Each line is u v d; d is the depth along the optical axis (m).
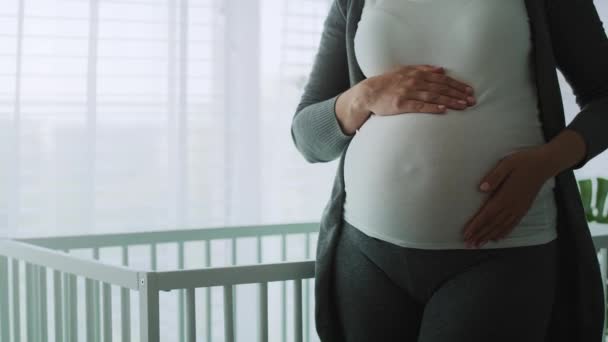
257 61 2.50
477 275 0.99
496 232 0.97
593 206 2.84
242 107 2.49
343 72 1.24
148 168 2.38
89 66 2.27
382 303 1.06
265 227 1.93
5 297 1.59
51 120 2.25
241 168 2.50
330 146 1.17
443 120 1.01
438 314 1.00
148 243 1.79
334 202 1.15
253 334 2.50
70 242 1.70
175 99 2.39
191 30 2.42
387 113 1.06
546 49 1.02
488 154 0.99
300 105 1.25
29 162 2.24
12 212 2.20
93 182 2.29
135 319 2.35
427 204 1.00
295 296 1.23
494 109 1.01
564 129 1.01
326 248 1.14
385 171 1.04
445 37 1.04
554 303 1.08
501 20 1.00
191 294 1.12
